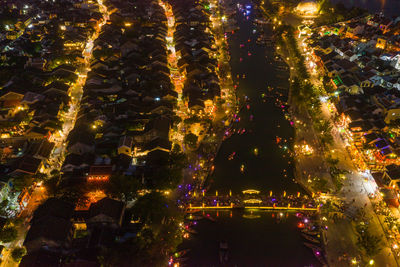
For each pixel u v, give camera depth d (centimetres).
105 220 6881
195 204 8125
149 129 9606
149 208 7144
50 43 15288
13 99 11088
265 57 15912
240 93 12950
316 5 19912
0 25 16225
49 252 6241
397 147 8856
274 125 11162
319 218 7600
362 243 6506
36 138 9606
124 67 13412
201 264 6750
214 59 14575
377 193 8025
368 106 10512
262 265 6725
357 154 9156
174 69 14400
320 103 11212
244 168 9425
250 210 8081
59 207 7000
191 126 10769
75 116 11300
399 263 6450
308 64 14862
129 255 6159
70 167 8600
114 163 8806
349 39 15375
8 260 6569
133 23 17838
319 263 6650
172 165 8731
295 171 9225
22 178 7950
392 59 13088
